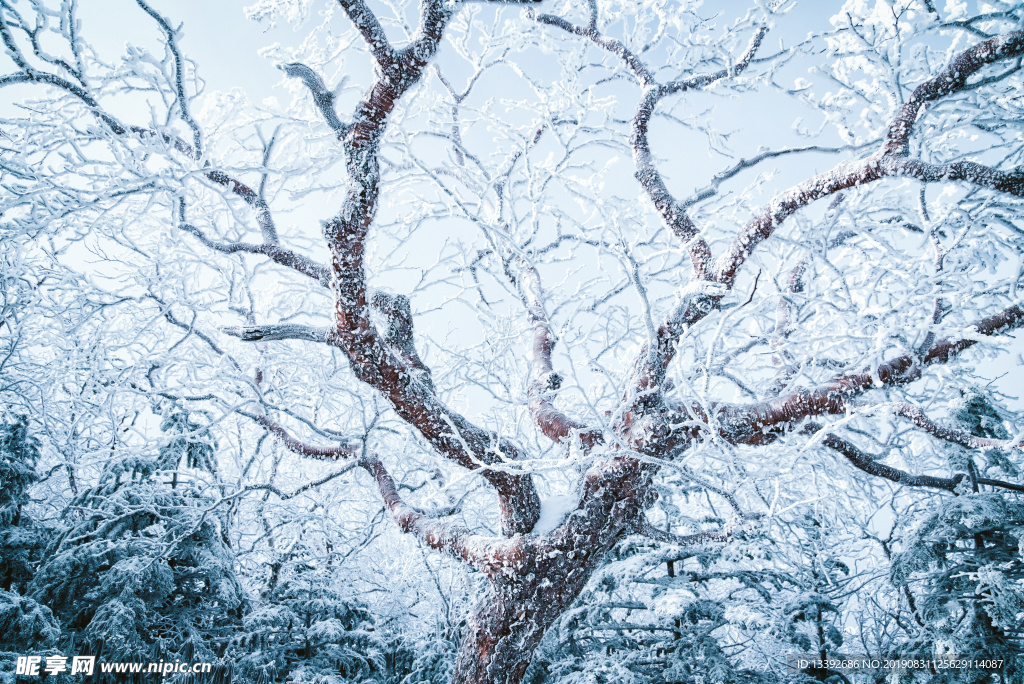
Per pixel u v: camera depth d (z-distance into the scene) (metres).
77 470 7.16
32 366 6.84
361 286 3.79
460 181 6.74
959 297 5.21
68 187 4.66
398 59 3.41
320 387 6.79
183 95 4.97
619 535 4.54
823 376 5.81
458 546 4.52
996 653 4.90
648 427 4.38
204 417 7.14
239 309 6.37
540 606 4.15
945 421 6.22
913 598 6.47
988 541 5.44
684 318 4.66
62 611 5.60
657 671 5.62
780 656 5.95
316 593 6.65
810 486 7.06
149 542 5.71
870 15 5.00
